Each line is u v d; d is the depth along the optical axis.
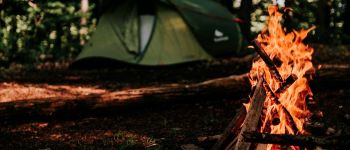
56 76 10.01
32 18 13.23
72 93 7.67
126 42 11.38
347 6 17.19
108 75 10.16
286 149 3.46
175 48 11.30
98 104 6.01
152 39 11.38
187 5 12.02
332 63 10.66
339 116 5.21
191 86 6.64
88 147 4.67
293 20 13.43
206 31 11.85
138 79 9.41
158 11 11.56
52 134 5.26
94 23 15.25
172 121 5.83
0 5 10.47
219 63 11.66
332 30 16.92
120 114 6.21
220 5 13.83
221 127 5.45
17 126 5.62
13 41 12.15
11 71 10.85
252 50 13.79
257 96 3.59
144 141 4.86
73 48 14.48
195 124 5.64
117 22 11.66
